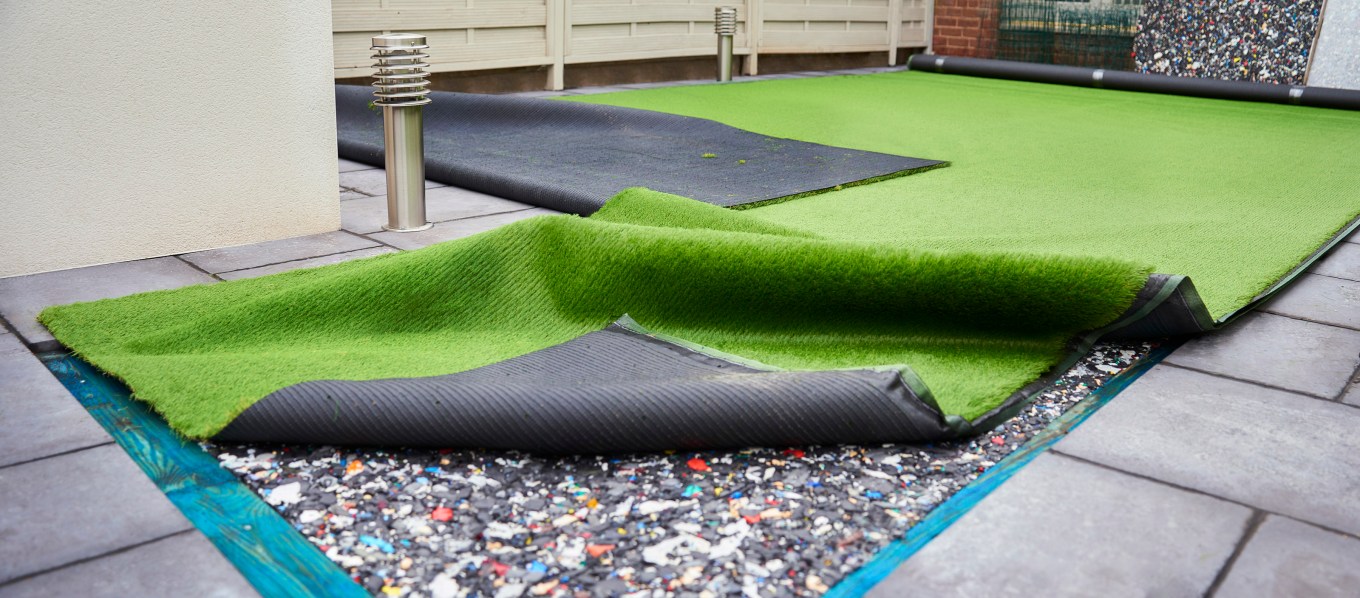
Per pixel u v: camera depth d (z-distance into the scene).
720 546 1.28
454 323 2.09
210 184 2.69
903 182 3.89
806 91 7.63
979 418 1.61
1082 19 9.49
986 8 10.35
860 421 1.52
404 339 2.03
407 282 2.08
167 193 2.62
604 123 4.96
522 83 7.22
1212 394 1.77
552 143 4.53
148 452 1.52
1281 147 5.13
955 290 1.90
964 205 3.44
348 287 2.06
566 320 2.12
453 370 1.81
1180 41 8.77
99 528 1.28
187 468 1.48
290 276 2.39
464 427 1.50
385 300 2.06
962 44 10.70
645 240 2.08
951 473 1.49
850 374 1.57
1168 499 1.38
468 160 3.97
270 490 1.42
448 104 5.19
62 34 2.36
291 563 1.23
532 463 1.52
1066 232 3.01
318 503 1.38
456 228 3.04
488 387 1.55
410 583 1.19
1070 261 1.88
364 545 1.28
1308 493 1.40
